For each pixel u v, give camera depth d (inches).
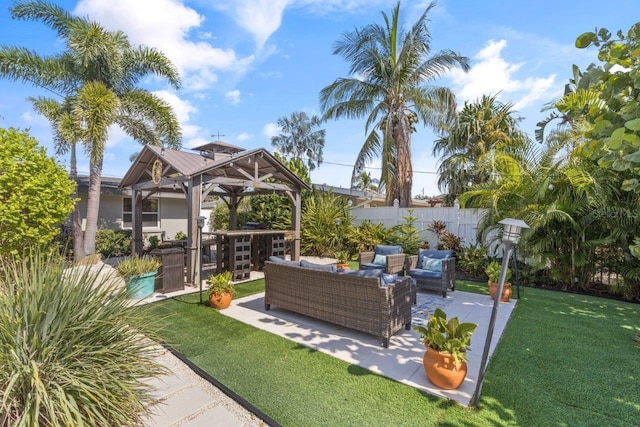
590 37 80.2
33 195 192.2
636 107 71.9
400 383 117.5
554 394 110.1
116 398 82.9
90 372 82.6
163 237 479.2
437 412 100.3
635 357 137.9
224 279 208.8
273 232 318.0
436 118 424.5
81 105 350.3
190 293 243.1
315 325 176.7
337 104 460.8
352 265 379.9
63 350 83.6
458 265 326.3
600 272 252.2
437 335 113.8
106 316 96.7
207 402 106.0
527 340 156.6
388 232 403.5
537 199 252.1
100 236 427.8
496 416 98.2
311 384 116.4
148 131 425.4
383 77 432.5
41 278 92.4
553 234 255.8
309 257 442.6
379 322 150.9
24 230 184.5
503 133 441.4
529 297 237.3
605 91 81.7
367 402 105.6
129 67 415.8
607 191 228.2
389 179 434.6
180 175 291.1
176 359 137.5
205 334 162.6
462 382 115.3
